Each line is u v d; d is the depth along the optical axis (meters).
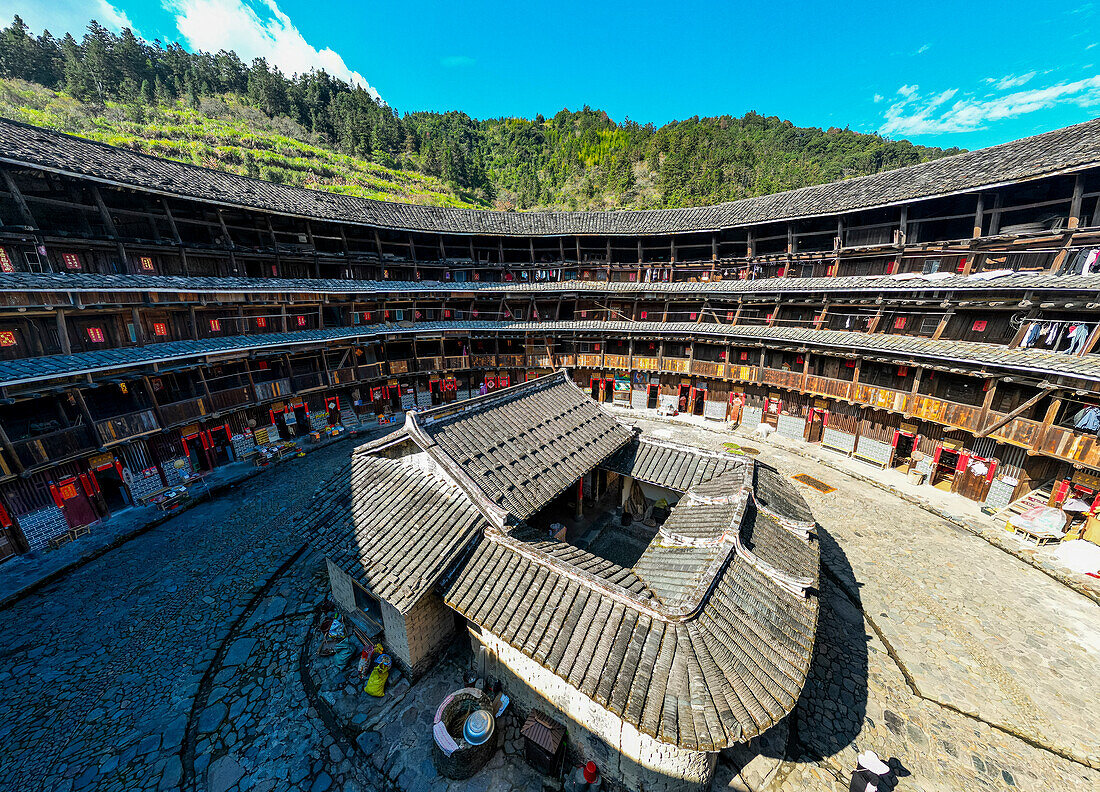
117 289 20.16
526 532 13.64
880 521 20.98
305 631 14.46
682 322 34.38
